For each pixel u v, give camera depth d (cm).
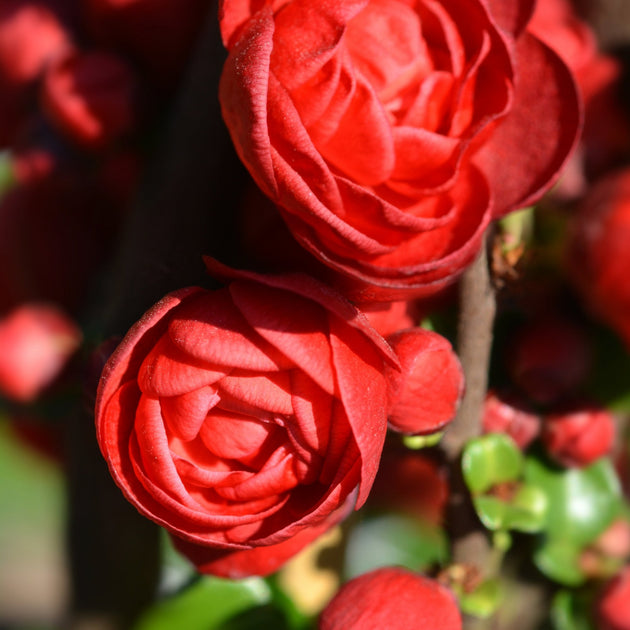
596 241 30
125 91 30
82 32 31
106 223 32
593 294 30
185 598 32
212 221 28
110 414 26
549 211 31
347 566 34
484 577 30
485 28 26
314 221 26
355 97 26
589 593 31
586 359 31
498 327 31
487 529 30
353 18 26
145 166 30
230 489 26
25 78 31
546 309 31
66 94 30
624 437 33
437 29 26
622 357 31
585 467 31
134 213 30
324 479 26
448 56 26
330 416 26
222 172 28
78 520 31
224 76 26
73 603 32
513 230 29
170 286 28
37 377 31
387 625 28
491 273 29
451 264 26
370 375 26
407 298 27
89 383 30
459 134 26
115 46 30
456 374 28
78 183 31
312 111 26
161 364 26
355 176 26
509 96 26
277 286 26
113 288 30
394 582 28
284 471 26
